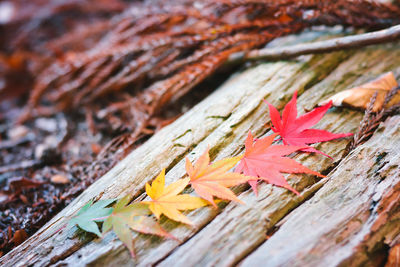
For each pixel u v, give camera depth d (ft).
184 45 1.86
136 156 1.52
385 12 1.70
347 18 1.72
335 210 1.32
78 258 1.31
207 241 1.29
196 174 1.36
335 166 1.41
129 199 1.41
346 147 1.44
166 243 1.30
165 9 2.03
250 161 1.38
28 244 1.37
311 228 1.29
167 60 1.89
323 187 1.36
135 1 3.12
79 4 3.15
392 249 1.28
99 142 1.83
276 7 1.76
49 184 1.68
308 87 1.61
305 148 1.41
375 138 1.44
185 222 1.30
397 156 1.38
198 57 1.77
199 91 1.88
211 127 1.53
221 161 1.37
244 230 1.30
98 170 1.65
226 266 1.25
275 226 1.31
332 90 1.58
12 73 2.66
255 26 1.80
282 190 1.36
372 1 1.66
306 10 1.73
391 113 1.49
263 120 1.52
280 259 1.25
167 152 1.49
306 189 1.36
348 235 1.28
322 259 1.25
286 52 1.67
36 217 1.55
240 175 1.34
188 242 1.30
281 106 1.56
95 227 1.33
